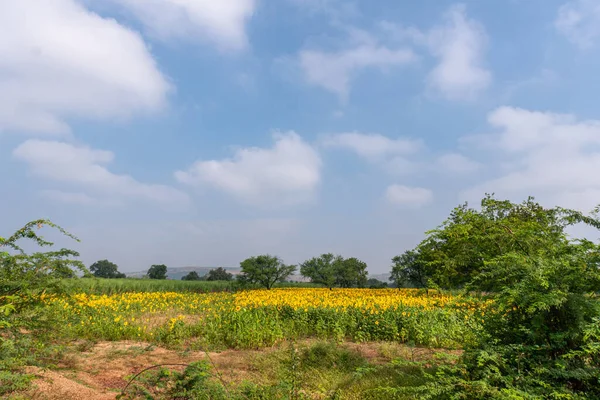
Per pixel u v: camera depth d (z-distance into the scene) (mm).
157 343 9742
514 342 4484
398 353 8086
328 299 15945
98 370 6602
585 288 4234
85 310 7734
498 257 4504
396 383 5531
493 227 5207
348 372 6434
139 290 29922
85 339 9195
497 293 4738
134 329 10383
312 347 7863
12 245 6090
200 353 8570
